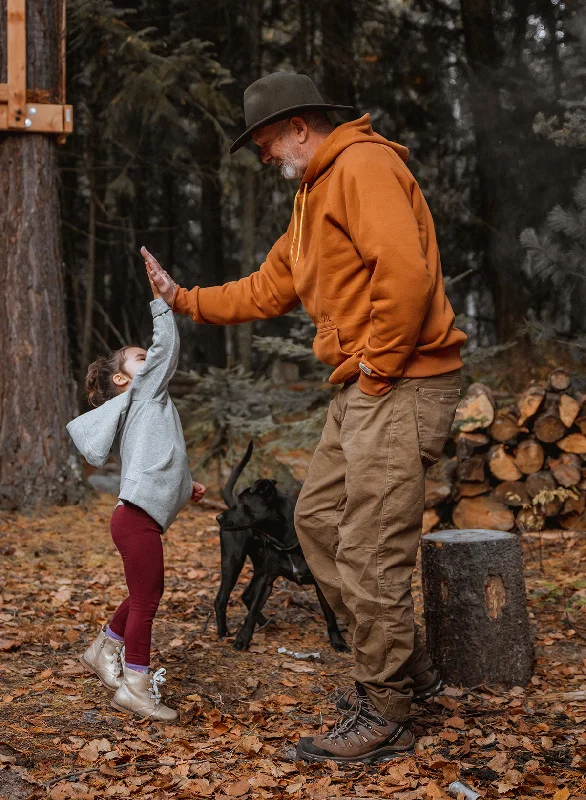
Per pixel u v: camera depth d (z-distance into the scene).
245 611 4.39
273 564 3.82
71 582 4.82
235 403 7.52
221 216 15.21
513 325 10.40
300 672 3.54
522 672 3.41
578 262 5.88
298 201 2.87
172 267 15.71
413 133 11.87
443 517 6.41
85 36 9.84
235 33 12.40
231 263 16.66
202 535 6.33
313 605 4.53
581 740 2.86
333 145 2.70
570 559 5.40
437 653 3.44
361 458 2.64
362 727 2.74
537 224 10.43
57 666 3.44
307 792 2.50
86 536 6.00
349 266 2.65
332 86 11.61
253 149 11.91
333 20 11.40
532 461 6.16
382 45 11.66
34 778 2.51
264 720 3.04
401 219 2.47
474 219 11.19
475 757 2.76
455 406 2.74
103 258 14.20
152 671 3.43
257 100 2.81
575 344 6.85
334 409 2.88
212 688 3.31
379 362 2.55
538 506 6.12
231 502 4.16
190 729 2.95
